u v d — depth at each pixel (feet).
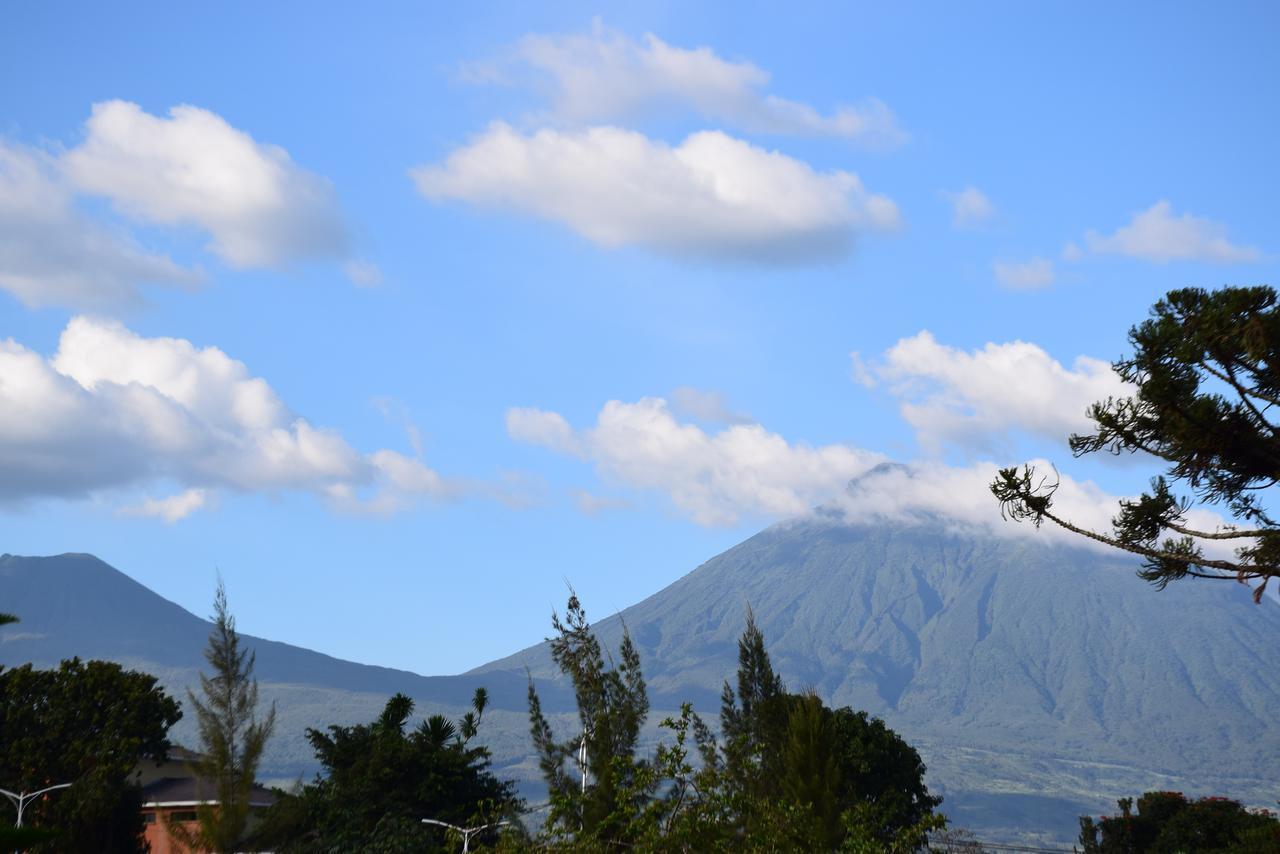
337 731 201.36
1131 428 56.70
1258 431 54.85
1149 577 56.34
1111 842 265.95
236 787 111.55
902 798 206.28
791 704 112.78
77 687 208.13
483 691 205.46
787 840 64.80
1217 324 53.67
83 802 169.78
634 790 64.08
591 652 95.81
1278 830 126.62
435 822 156.35
